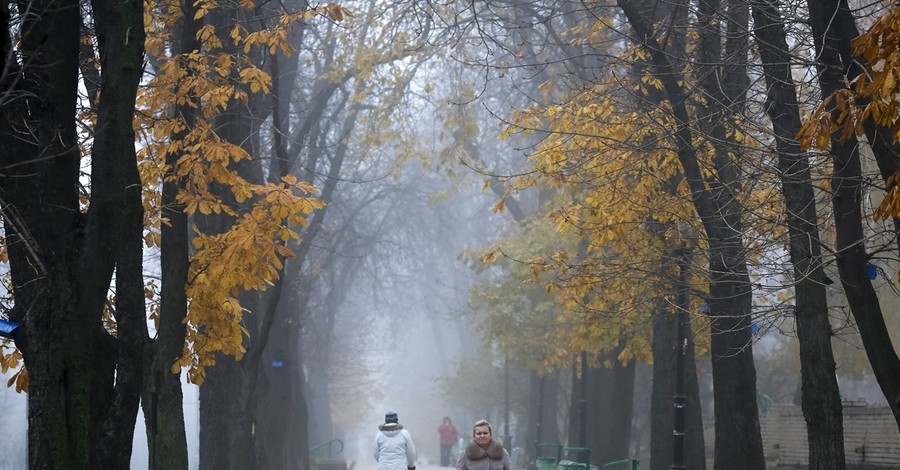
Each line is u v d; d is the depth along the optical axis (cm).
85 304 1599
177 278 2145
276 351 5106
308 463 5950
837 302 5078
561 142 2817
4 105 1661
